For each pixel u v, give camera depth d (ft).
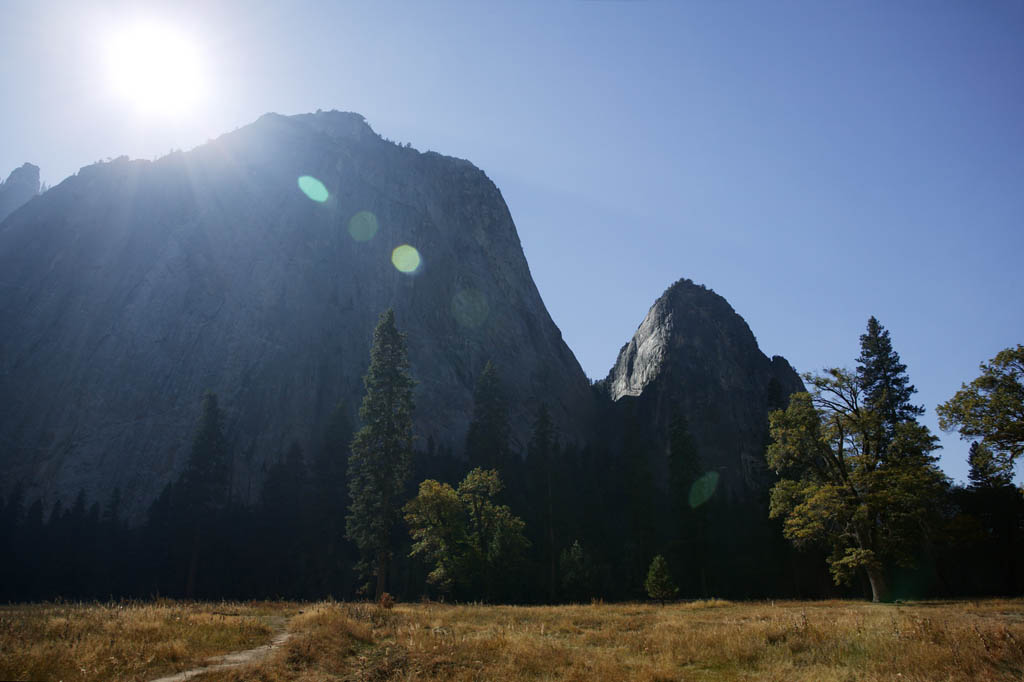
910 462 113.29
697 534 226.99
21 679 36.24
